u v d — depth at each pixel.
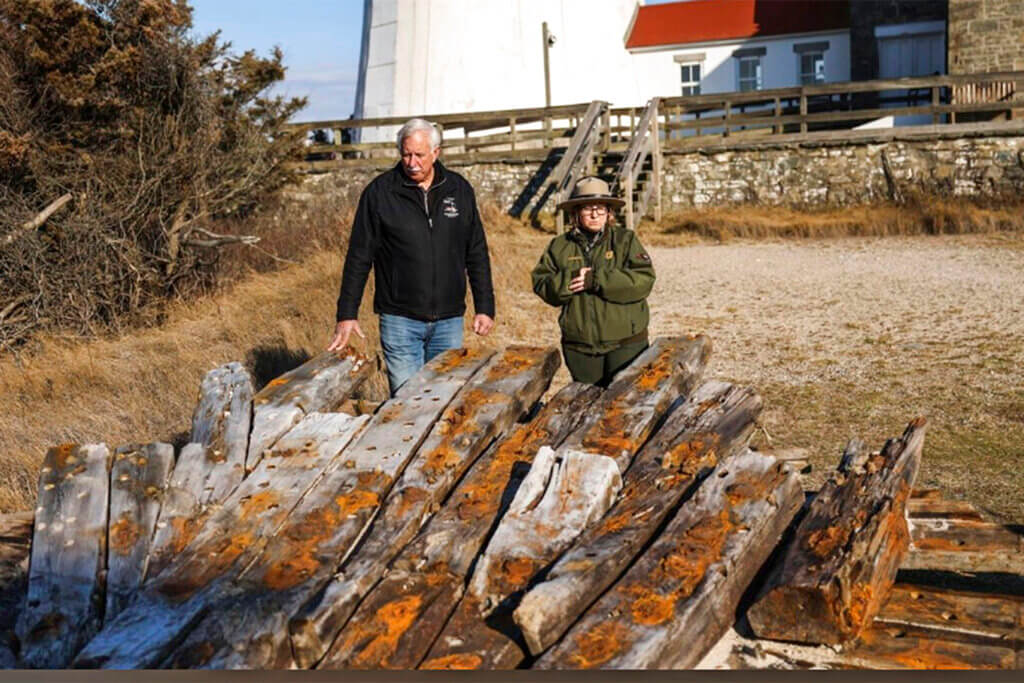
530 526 3.44
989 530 3.99
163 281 13.73
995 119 22.22
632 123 23.03
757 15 30.34
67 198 12.66
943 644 3.19
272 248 16.11
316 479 3.89
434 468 3.92
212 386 4.68
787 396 8.59
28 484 6.67
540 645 2.93
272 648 2.94
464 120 22.84
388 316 5.73
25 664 3.23
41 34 12.77
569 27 28.70
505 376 4.74
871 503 3.54
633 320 5.53
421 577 3.33
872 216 19.06
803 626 3.14
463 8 27.88
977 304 11.84
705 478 3.75
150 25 13.61
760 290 13.41
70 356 10.51
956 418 7.83
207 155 14.73
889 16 28.03
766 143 20.98
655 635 2.91
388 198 5.56
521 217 21.53
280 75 17.02
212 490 3.87
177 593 3.22
